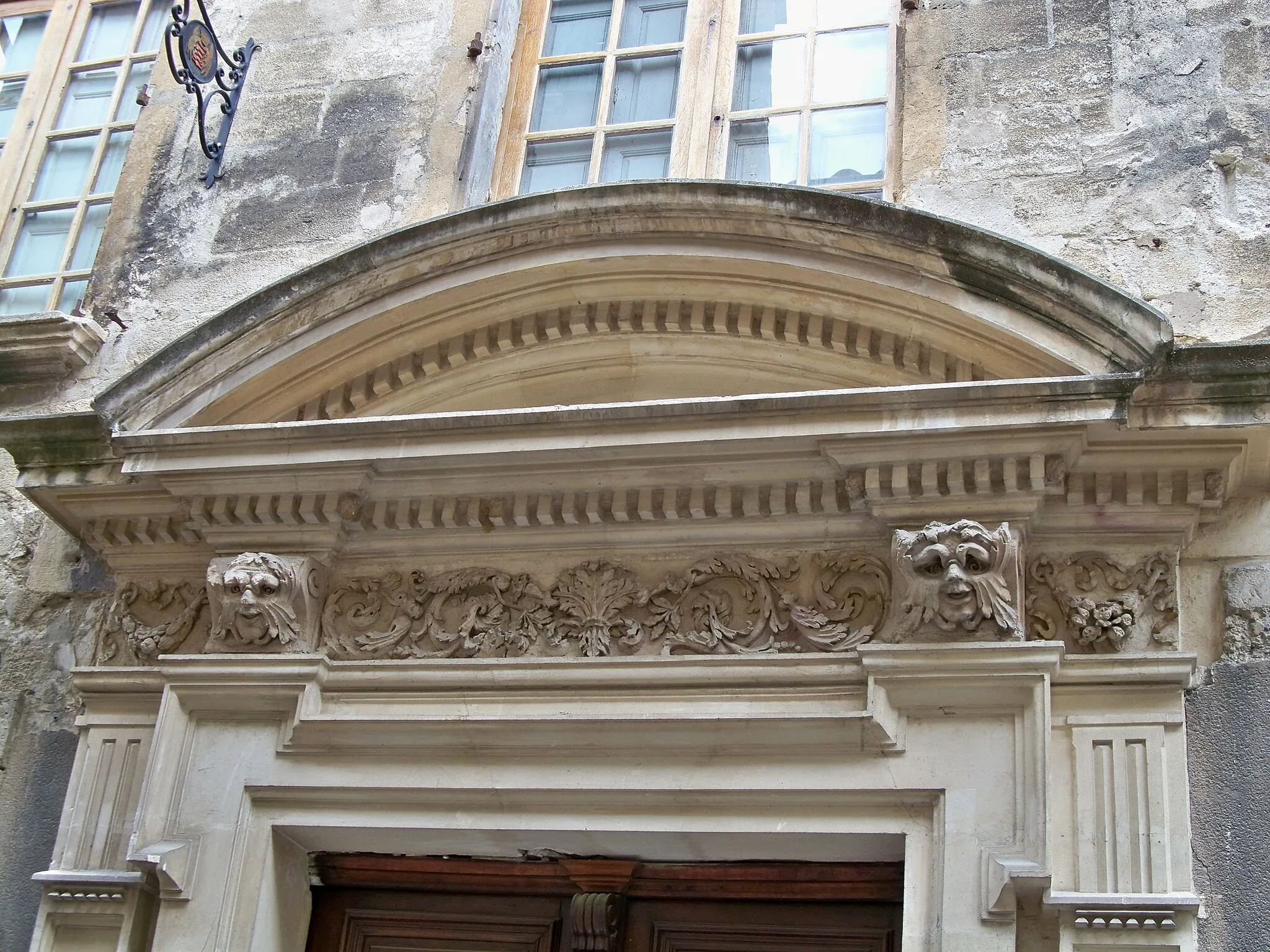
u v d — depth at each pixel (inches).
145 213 213.9
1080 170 175.5
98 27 250.2
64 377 204.4
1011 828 138.9
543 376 177.5
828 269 161.5
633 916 158.4
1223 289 163.2
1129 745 141.2
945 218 155.6
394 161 205.9
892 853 147.6
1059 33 186.1
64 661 182.5
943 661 144.6
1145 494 148.9
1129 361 146.2
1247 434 144.4
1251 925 133.6
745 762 149.6
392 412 179.3
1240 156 170.7
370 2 221.9
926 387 147.3
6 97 248.7
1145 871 135.6
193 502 172.7
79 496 179.9
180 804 162.7
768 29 209.6
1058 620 148.5
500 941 161.0
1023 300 152.6
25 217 235.5
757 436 152.5
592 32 216.8
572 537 165.6
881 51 202.2
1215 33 179.8
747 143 200.4
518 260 171.9
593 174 203.8
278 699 164.6
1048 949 135.7
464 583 166.9
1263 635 144.3
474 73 209.8
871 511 153.5
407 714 160.2
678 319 170.4
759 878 154.9
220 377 175.6
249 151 213.5
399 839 160.7
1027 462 147.1
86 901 162.2
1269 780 138.3
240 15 227.9
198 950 154.6
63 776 175.5
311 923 166.6
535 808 154.9
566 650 160.6
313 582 168.4
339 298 175.2
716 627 156.8
